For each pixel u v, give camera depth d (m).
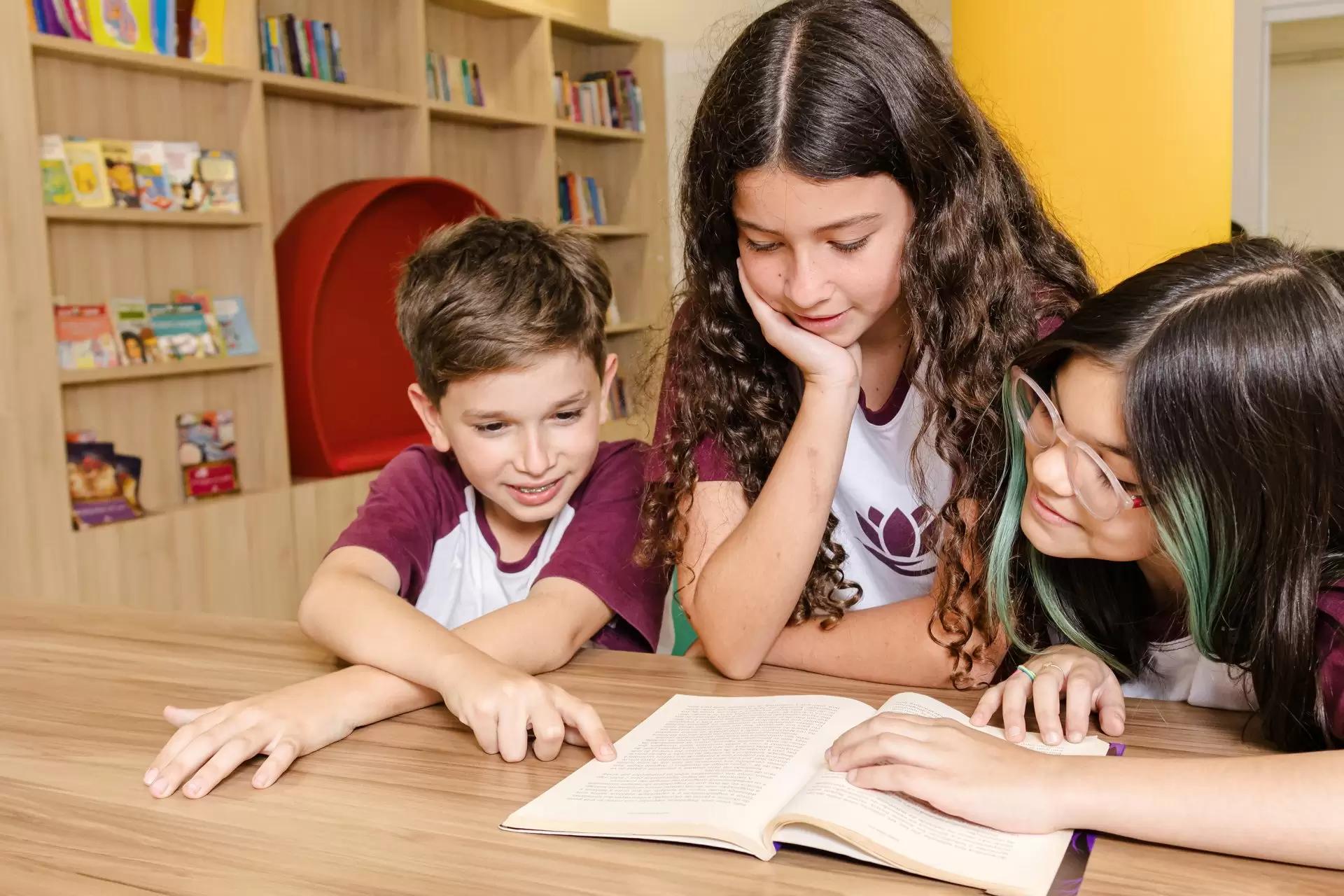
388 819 0.77
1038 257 1.21
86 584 2.80
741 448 1.21
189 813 0.79
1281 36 4.69
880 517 1.29
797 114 0.95
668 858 0.70
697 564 1.21
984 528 1.06
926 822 0.71
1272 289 0.78
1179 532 0.80
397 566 1.27
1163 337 0.78
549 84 4.62
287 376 3.50
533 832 0.75
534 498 1.26
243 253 3.35
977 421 1.07
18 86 2.64
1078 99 1.92
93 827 0.77
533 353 1.18
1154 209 1.91
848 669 1.10
